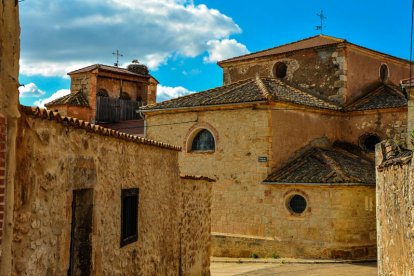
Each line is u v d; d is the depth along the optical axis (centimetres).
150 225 1099
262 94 2238
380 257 1331
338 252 2019
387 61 2898
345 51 2559
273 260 2061
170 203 1238
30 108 609
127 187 963
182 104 2467
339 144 2552
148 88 3884
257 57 2816
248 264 2036
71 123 718
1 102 534
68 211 725
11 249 564
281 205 2139
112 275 888
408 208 891
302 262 1995
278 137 2238
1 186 533
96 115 3491
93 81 3506
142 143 1034
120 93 3772
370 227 2086
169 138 2512
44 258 657
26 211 607
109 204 876
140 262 1035
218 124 2352
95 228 811
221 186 2317
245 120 2269
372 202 2103
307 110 2377
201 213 1478
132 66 3947
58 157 691
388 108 2416
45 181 655
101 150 844
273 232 2152
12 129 555
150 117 2586
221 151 2331
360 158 2419
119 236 923
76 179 746
